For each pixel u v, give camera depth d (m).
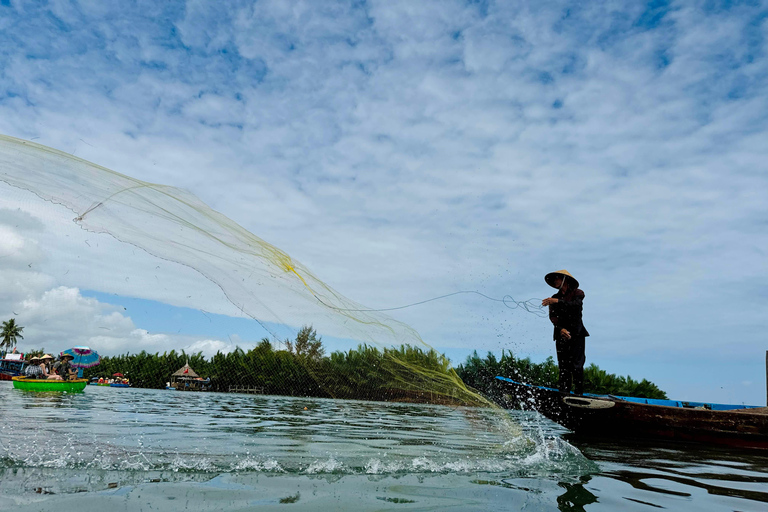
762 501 3.87
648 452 6.58
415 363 5.52
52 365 17.44
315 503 3.15
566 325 8.08
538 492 3.77
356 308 5.14
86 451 4.44
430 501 3.34
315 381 4.95
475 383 7.21
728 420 7.59
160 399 11.99
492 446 6.17
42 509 2.75
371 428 7.53
